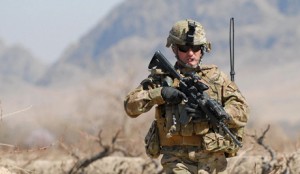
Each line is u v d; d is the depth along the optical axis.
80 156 18.69
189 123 10.32
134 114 10.55
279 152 17.41
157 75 10.55
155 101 10.41
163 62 10.48
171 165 10.52
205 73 10.55
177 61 10.66
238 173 15.97
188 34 10.39
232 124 10.40
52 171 18.36
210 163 10.48
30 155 18.38
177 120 10.38
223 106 10.49
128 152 18.92
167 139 10.56
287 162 15.33
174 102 10.23
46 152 18.89
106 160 18.62
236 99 10.45
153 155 10.80
